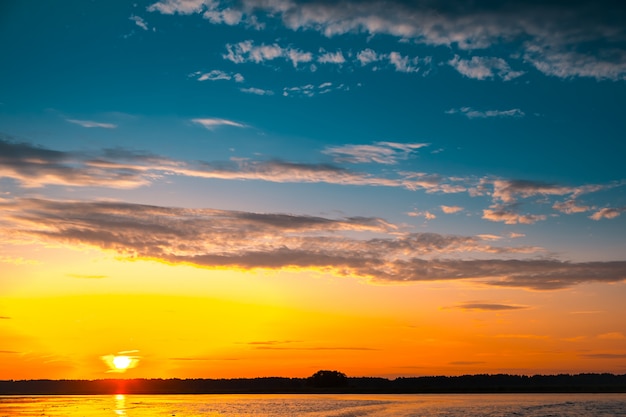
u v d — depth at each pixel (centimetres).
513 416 14250
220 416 15112
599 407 17988
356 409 17425
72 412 17725
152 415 16000
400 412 15825
